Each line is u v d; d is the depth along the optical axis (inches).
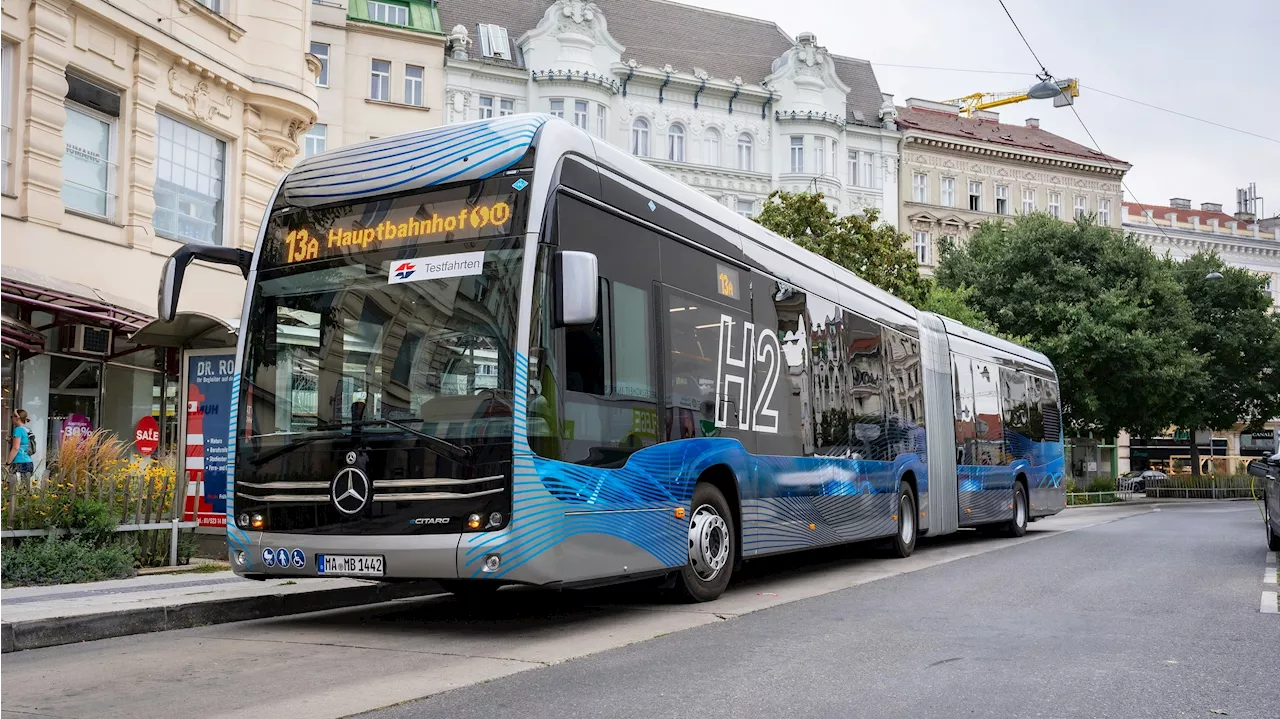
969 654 269.7
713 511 388.2
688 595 377.4
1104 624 320.5
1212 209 3189.0
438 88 1652.3
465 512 287.0
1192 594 396.5
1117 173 2481.5
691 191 393.7
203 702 219.0
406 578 296.5
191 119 725.9
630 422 333.4
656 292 354.9
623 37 1980.8
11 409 589.6
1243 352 2046.0
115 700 221.8
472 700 219.5
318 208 328.2
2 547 396.5
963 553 623.5
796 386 461.4
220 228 765.3
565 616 353.4
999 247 1737.2
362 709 211.6
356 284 316.8
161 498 456.1
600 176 331.9
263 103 781.9
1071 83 1090.7
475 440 289.3
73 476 426.3
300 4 820.6
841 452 506.3
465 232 305.6
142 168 674.8
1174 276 2033.7
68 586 382.9
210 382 497.4
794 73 2036.2
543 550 289.6
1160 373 1603.1
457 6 1854.1
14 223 585.0
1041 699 218.4
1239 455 2635.3
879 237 1298.0
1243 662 258.5
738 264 417.7
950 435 677.9
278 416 318.7
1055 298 1656.0
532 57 1801.2
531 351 292.2
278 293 327.9
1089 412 1636.3
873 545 592.4
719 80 1956.2
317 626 334.3
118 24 650.8
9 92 593.9
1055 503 897.5
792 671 248.7
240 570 319.6
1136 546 653.3
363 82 1596.9
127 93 671.1
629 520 328.2
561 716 204.5
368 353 310.0
